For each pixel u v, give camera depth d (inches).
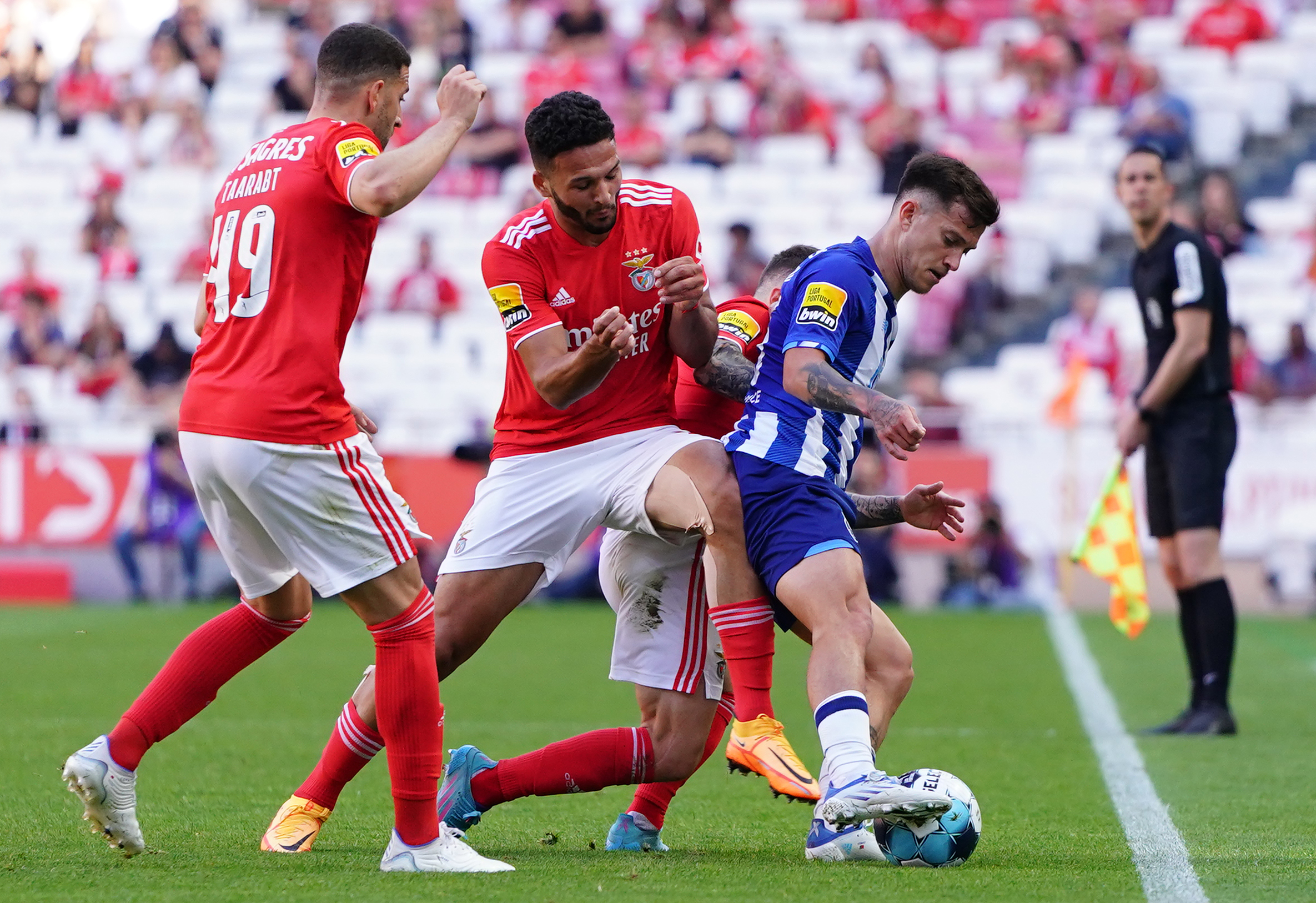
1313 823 595.5
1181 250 904.3
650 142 2239.2
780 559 530.9
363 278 511.5
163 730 515.2
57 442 1813.5
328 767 543.2
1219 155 2258.9
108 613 1672.0
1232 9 2393.0
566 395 528.7
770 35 2485.2
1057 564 1706.4
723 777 749.9
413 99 2373.3
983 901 434.0
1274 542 1676.9
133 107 2461.9
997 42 2470.5
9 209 2338.8
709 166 2241.6
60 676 1149.1
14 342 2070.6
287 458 486.3
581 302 568.1
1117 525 964.0
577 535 574.6
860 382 553.9
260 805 639.1
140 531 1797.5
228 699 1033.5
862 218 2151.8
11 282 2222.0
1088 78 2329.0
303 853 528.7
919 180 541.0
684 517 540.4
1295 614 1675.7
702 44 2423.7
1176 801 650.8
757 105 2319.1
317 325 491.5
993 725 911.7
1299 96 2343.8
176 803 642.8
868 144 2272.4
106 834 506.0
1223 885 462.9
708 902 430.6
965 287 2070.6
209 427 491.2
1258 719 948.6
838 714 499.8
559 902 430.0
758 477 546.0
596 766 547.8
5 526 1811.0
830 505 539.5
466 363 2026.3
